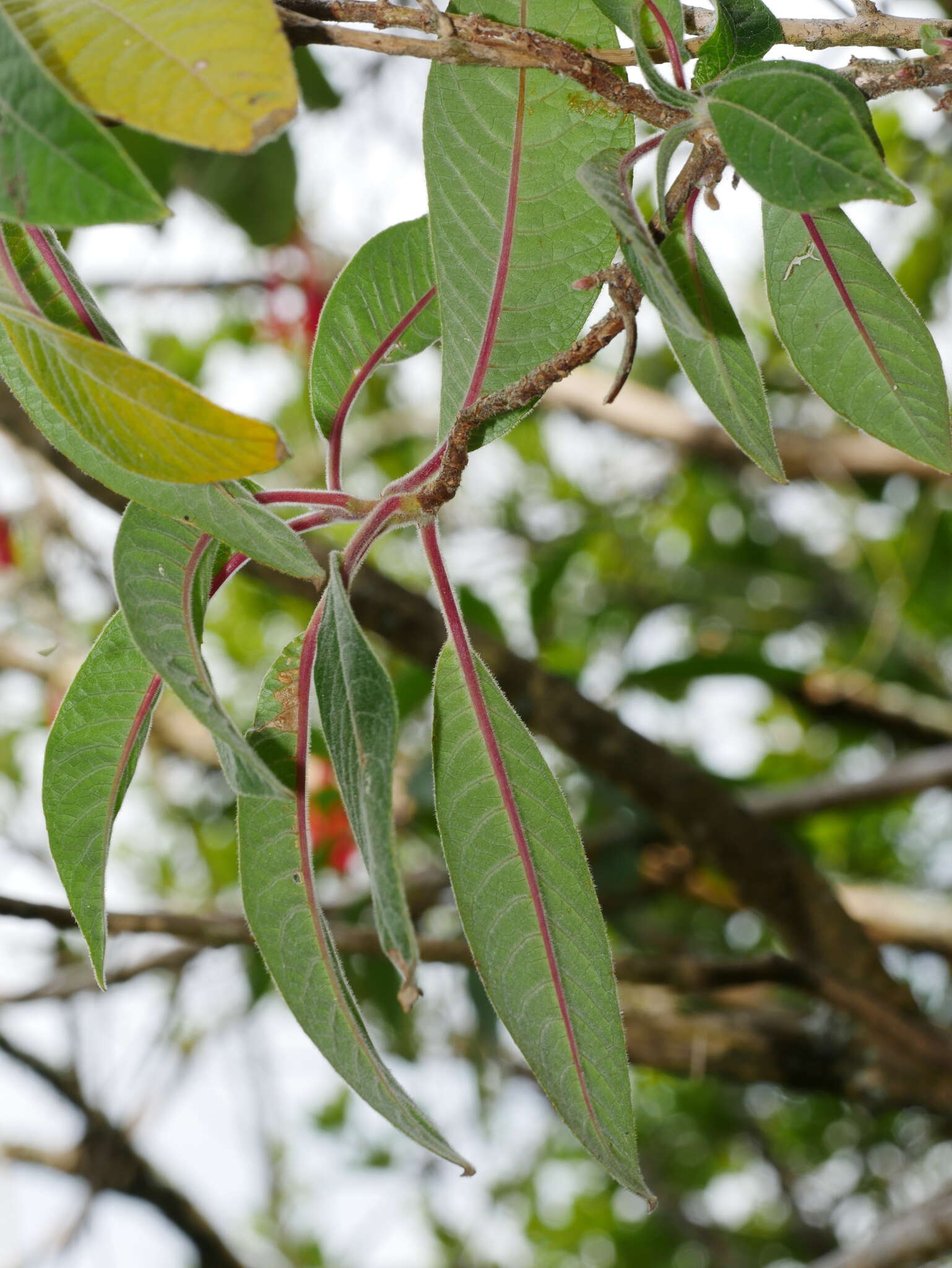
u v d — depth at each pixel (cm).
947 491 155
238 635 184
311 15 60
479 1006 127
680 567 201
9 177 53
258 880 63
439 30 59
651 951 173
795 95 56
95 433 57
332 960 62
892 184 56
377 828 56
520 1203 222
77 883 62
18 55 53
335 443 65
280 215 116
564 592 185
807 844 160
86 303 59
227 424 56
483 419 60
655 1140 217
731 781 165
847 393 64
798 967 117
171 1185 154
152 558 59
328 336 65
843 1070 130
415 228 64
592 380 179
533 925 64
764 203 64
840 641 195
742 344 62
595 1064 63
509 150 62
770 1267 209
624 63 61
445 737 64
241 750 56
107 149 53
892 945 156
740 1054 132
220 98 54
